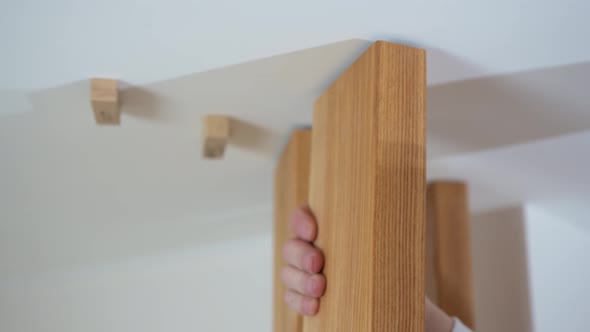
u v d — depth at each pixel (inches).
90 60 29.9
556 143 45.9
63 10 25.2
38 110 35.5
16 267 47.5
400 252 24.8
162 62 30.5
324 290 31.5
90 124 37.8
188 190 47.9
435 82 34.9
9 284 47.6
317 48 29.3
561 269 62.0
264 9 25.7
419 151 25.9
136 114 37.2
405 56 26.5
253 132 41.9
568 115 40.6
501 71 33.4
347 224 28.2
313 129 36.6
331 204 31.4
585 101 38.1
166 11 25.6
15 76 31.4
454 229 54.7
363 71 27.7
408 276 24.7
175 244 51.1
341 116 30.6
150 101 35.6
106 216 47.8
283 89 34.8
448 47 30.1
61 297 48.6
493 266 64.1
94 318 49.1
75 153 41.0
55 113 36.1
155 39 28.0
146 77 32.2
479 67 32.8
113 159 42.4
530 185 55.7
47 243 47.4
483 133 44.3
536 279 60.4
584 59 32.2
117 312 49.8
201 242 51.8
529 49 30.8
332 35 28.0
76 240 48.2
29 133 38.2
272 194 50.4
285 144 43.9
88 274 49.4
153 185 46.4
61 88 33.1
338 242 29.5
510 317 61.6
